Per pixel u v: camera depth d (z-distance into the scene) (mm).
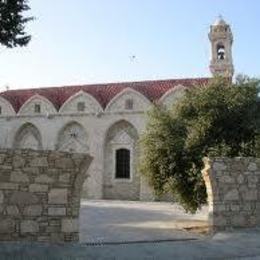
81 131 44156
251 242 13977
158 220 23312
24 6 14562
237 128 19391
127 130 42844
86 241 14789
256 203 16094
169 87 43312
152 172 19984
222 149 18516
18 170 12797
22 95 48125
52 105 45031
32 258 11305
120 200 41062
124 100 42938
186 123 20047
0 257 11141
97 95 44938
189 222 22266
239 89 20203
